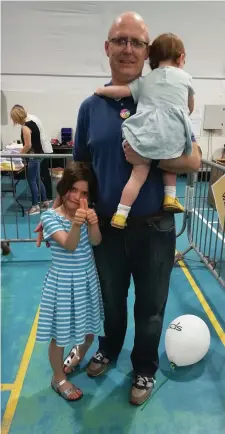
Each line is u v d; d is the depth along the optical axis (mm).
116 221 1544
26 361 2264
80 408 1918
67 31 6840
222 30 6914
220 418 1874
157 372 2186
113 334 2090
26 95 7242
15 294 3057
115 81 1635
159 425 1825
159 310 1852
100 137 1572
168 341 2170
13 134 7484
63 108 7355
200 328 2184
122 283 1863
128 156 1507
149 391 1971
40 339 1762
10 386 2062
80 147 1788
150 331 1847
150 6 6711
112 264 1780
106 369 2191
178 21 6820
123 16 1490
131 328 2607
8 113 7340
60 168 6234
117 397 1994
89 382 2098
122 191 1588
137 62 1539
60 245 1693
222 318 2738
